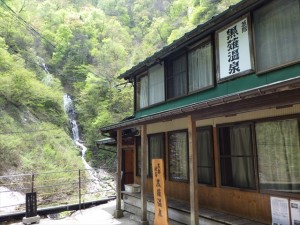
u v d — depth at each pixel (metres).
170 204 7.18
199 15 29.67
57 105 25.80
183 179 7.64
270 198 5.16
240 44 6.31
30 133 20.67
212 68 7.08
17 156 17.70
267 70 5.62
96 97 28.12
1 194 14.45
